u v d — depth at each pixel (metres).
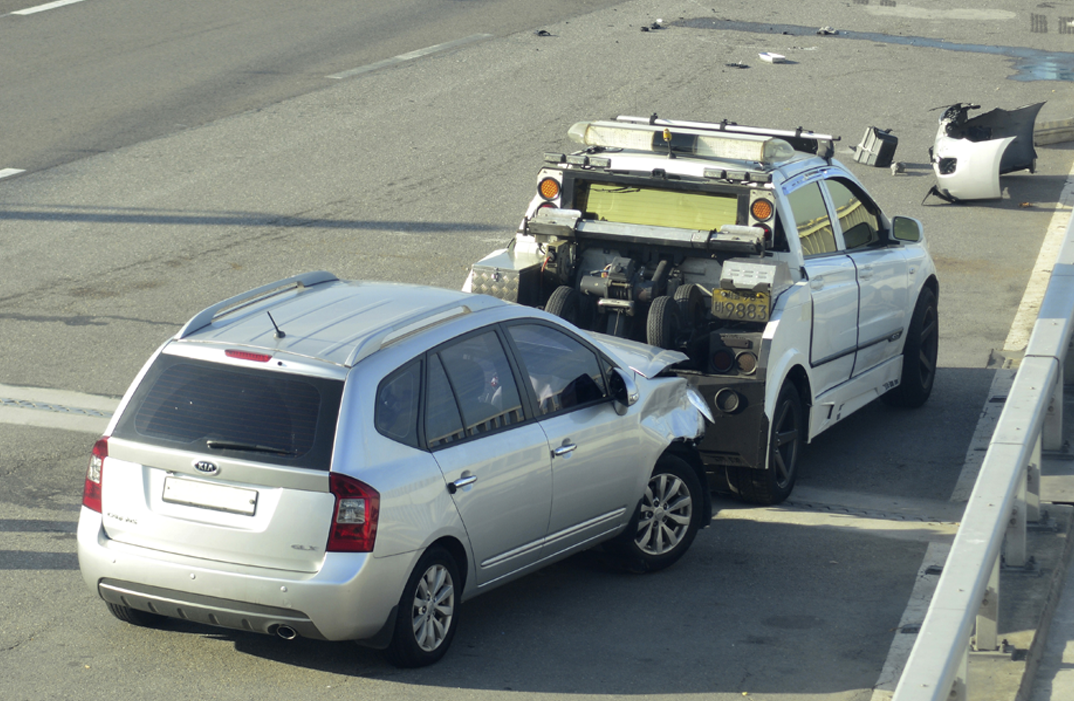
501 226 44.66
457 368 18.34
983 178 46.84
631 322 24.81
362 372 17.08
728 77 65.19
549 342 20.05
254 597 16.44
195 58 66.62
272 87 62.12
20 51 66.81
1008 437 18.08
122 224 44.34
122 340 34.00
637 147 25.97
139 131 55.09
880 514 24.38
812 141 28.00
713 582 21.23
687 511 21.98
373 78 64.19
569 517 19.75
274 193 48.06
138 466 17.12
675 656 18.45
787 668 18.12
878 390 28.62
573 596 20.64
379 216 45.59
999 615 18.12
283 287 20.34
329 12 77.44
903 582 21.17
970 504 16.08
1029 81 65.38
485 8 79.56
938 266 41.25
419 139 55.09
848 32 75.62
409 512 16.92
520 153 53.22
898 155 53.69
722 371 23.53
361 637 16.78
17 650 18.17
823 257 26.00
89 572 17.33
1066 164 53.81
